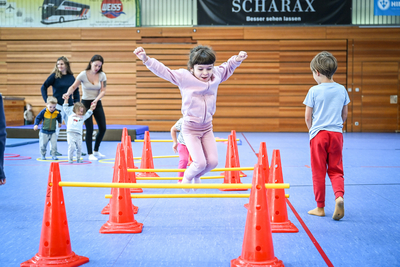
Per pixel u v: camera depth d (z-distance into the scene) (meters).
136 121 13.08
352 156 6.71
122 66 12.88
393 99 12.88
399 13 12.41
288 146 8.42
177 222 2.95
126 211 2.75
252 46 12.80
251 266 1.99
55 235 2.10
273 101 12.98
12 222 2.93
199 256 2.25
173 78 2.62
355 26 12.65
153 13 12.93
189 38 12.82
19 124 12.32
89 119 6.18
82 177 4.69
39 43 12.74
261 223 2.04
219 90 13.02
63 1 12.60
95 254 2.29
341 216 2.90
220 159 6.49
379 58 12.76
